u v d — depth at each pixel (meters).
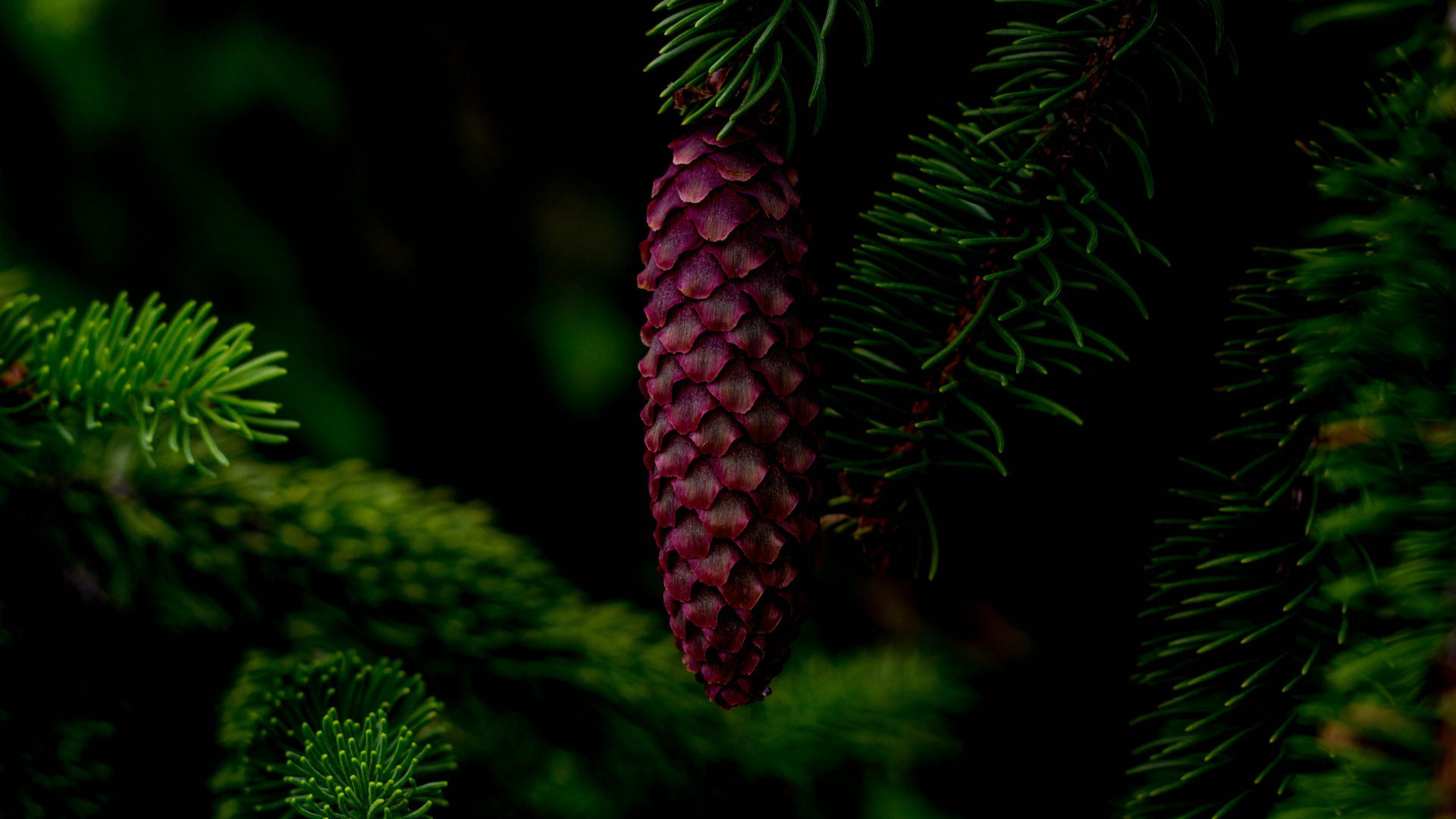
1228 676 0.97
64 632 1.04
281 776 1.00
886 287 0.97
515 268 2.25
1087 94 0.95
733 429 0.94
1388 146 0.96
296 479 1.09
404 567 1.07
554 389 2.26
